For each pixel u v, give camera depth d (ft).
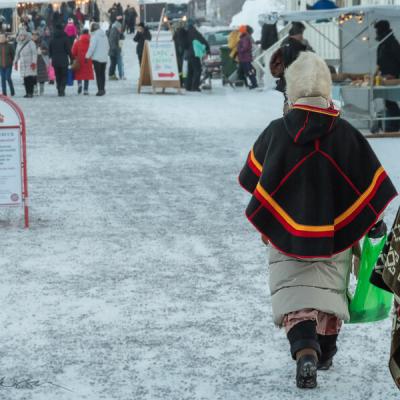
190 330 32.91
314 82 26.40
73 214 54.44
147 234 48.96
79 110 119.65
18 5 269.03
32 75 141.18
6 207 54.90
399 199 56.44
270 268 27.20
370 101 87.15
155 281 39.65
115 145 84.89
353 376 28.19
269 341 31.65
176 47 159.63
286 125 26.35
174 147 83.10
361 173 26.07
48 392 27.17
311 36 147.13
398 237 21.20
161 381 27.96
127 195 60.34
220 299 36.86
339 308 26.13
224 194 60.39
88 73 148.15
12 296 37.47
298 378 26.50
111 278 40.19
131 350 30.81
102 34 144.77
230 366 29.19
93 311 35.35
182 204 57.16
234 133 92.94
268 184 25.99
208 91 152.25
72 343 31.60
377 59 89.71
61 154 79.30
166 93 148.97
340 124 26.40
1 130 50.31
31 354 30.53
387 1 131.44
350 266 27.61
